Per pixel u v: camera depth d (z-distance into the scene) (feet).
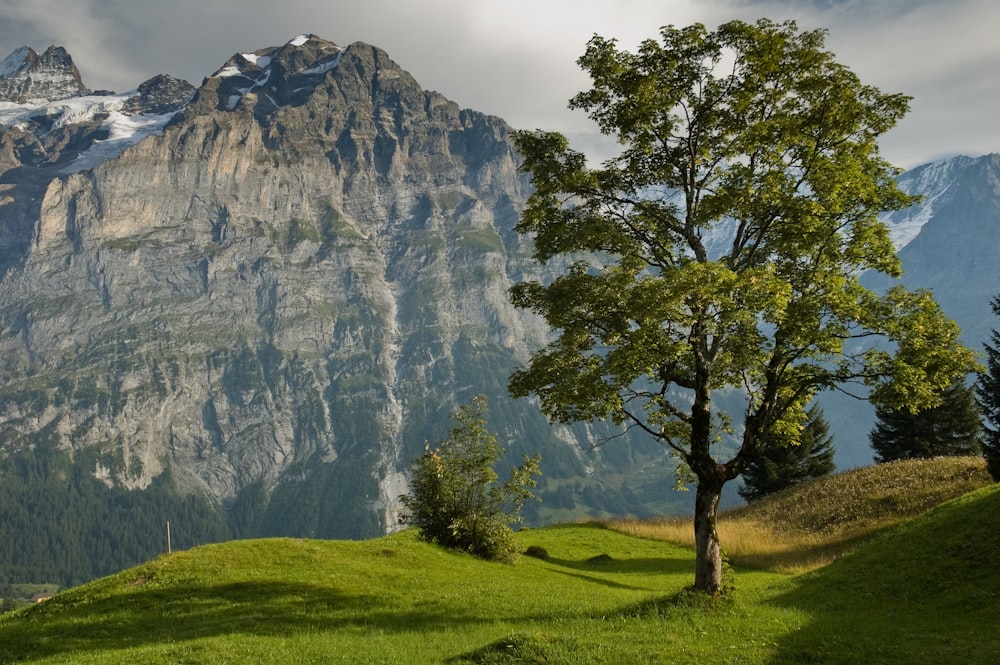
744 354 85.56
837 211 83.46
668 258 91.86
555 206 93.97
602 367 84.53
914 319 78.43
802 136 82.94
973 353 79.51
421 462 154.61
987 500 113.09
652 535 223.71
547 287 92.22
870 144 83.97
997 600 81.87
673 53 85.71
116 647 82.02
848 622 79.46
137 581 112.47
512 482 154.30
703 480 86.99
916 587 94.43
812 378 85.76
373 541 143.74
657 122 87.92
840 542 178.91
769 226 86.94
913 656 63.41
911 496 192.03
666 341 79.92
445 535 150.20
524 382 89.71
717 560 86.33
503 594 106.01
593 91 89.61
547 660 64.03
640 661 63.00
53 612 102.53
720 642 69.46
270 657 68.85
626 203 93.71
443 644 74.49
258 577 112.98
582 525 247.09
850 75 82.74
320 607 97.55
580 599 102.99
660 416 96.78
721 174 89.92
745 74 85.40
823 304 79.82
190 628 89.25
